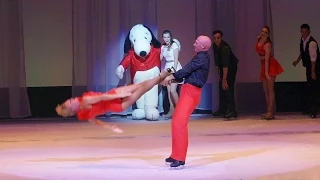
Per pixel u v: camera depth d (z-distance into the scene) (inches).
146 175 262.1
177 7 610.2
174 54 537.0
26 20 598.9
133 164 294.0
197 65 277.0
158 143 375.6
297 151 332.5
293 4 626.2
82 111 268.2
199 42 281.3
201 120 533.0
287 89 622.2
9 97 586.6
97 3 586.2
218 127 466.6
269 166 282.5
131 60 543.5
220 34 530.6
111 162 301.4
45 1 600.1
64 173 270.2
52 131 462.0
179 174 263.6
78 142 388.2
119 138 406.0
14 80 585.0
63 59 603.5
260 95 610.2
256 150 338.0
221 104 574.2
